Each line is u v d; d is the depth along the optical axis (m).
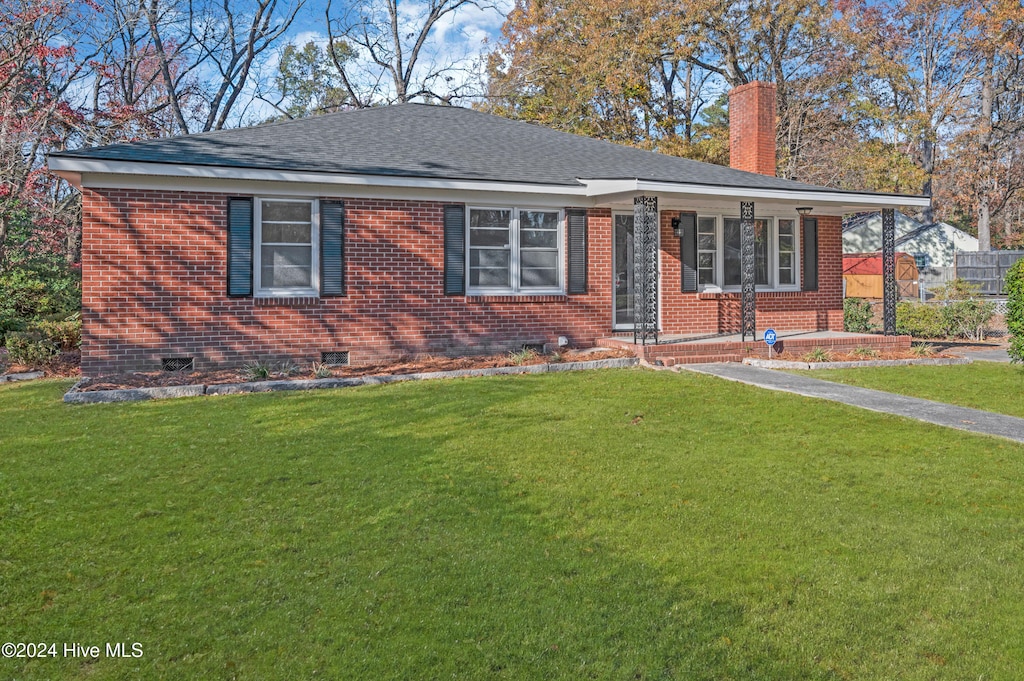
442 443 7.72
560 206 14.66
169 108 32.47
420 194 13.50
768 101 18.50
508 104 34.66
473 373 12.10
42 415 9.14
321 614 4.22
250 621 4.14
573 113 32.91
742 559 4.94
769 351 13.71
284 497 6.06
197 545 5.13
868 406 9.64
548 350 14.63
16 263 19.34
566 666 3.73
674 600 4.38
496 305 14.21
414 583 4.58
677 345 13.74
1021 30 35.84
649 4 31.56
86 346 11.72
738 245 16.73
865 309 19.77
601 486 6.38
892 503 6.03
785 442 7.88
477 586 4.55
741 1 32.50
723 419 8.91
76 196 24.55
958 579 4.67
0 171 19.53
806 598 4.41
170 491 6.19
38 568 4.78
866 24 34.75
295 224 12.88
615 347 14.27
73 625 4.12
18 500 5.97
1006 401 10.25
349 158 13.34
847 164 34.00
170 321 12.11
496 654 3.83
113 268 11.80
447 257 13.75
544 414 9.11
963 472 6.85
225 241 12.34
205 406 9.62
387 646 3.90
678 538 5.28
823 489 6.36
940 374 12.66
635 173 15.12
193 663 3.77
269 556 4.96
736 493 6.23
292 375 11.88
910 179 34.09
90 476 6.56
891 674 3.69
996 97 41.28
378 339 13.34
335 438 7.90
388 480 6.50
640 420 8.83
